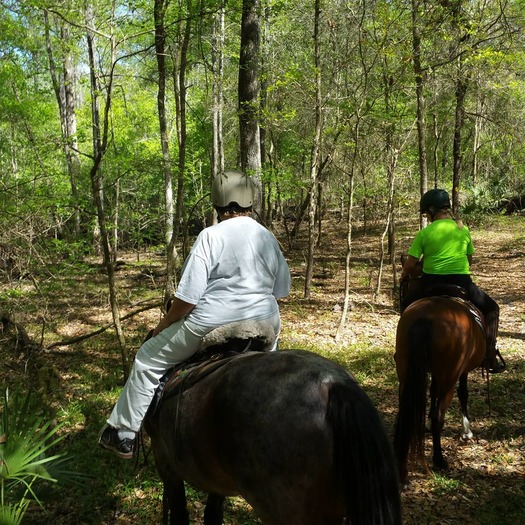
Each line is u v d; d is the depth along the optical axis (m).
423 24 11.43
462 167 29.39
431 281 5.91
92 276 17.38
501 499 4.94
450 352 5.12
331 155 13.05
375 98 11.58
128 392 3.59
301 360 2.79
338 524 2.64
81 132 13.50
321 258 20.53
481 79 14.67
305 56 15.85
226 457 2.85
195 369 3.28
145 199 18.75
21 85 19.02
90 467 5.67
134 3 8.37
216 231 3.38
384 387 7.80
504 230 25.00
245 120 13.40
